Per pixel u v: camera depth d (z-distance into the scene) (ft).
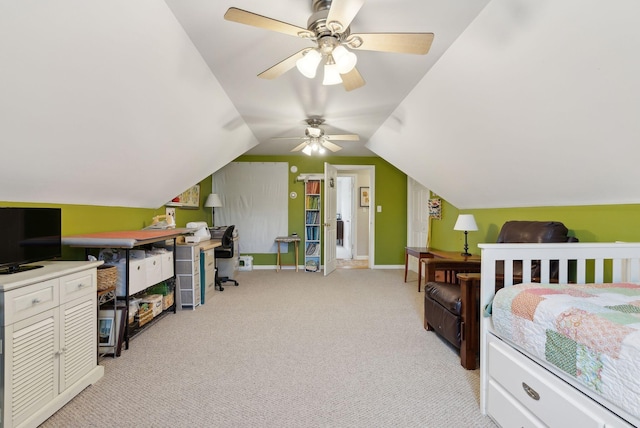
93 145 6.97
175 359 7.84
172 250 11.66
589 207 7.82
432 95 8.45
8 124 5.13
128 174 9.11
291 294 14.11
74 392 6.14
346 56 5.15
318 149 13.33
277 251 20.26
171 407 5.92
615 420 3.37
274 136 14.64
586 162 6.64
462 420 5.60
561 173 7.49
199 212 17.83
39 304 5.36
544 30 4.91
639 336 3.29
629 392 3.21
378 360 7.84
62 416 5.62
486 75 6.52
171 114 8.00
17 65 4.40
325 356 8.04
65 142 6.31
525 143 7.40
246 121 12.00
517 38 5.35
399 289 15.08
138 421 5.52
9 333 4.81
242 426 5.42
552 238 7.80
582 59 4.87
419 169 13.16
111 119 6.64
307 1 5.24
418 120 10.06
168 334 9.45
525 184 8.93
